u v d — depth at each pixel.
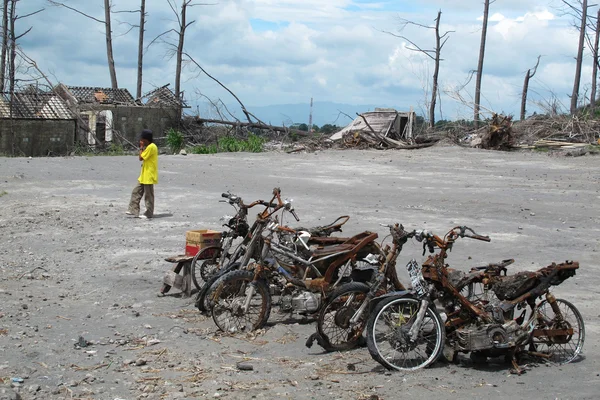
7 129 40.47
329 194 19.45
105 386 6.04
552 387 6.11
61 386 6.00
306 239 8.07
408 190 20.34
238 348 7.29
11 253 11.72
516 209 16.89
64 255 11.64
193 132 49.69
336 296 7.20
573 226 14.75
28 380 6.11
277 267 7.94
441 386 6.14
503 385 6.18
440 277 6.74
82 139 45.16
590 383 6.22
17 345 7.04
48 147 41.84
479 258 11.51
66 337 7.42
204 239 9.42
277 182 22.02
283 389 6.02
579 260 11.48
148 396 5.80
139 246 12.34
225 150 35.91
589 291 9.59
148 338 7.51
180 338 7.56
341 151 34.38
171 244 12.52
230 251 11.11
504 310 6.77
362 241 7.91
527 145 35.47
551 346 7.27
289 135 46.69
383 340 7.07
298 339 7.63
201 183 21.47
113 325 7.95
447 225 14.52
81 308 8.65
